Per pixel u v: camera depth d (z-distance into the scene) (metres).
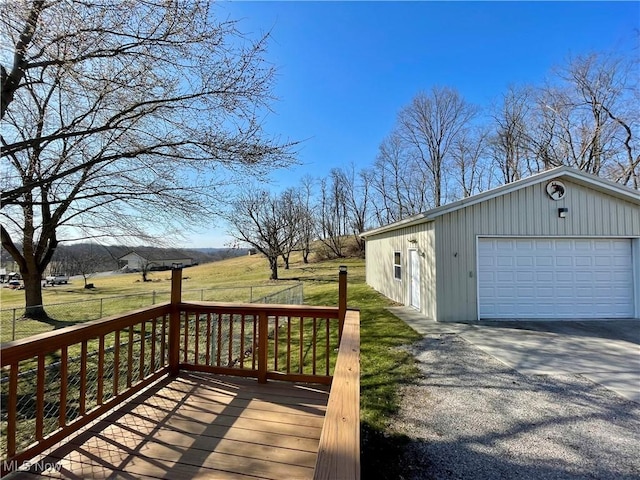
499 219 7.60
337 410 1.16
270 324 8.34
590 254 7.64
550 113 17.67
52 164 4.42
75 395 4.12
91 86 3.69
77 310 12.22
